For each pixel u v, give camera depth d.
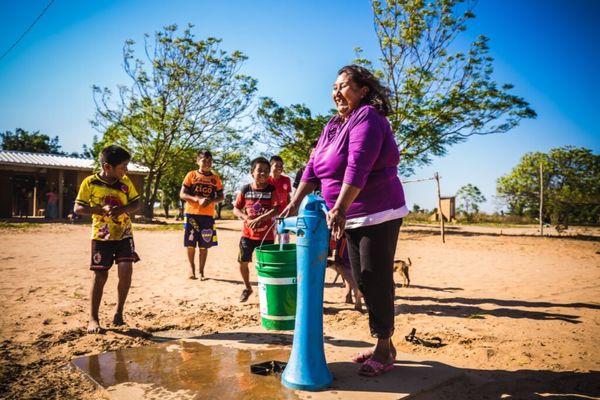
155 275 7.55
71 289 6.02
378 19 20.36
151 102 26.70
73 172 28.44
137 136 27.09
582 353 3.51
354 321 4.48
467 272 8.77
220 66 26.72
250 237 5.52
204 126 27.78
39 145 59.97
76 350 3.48
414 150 21.80
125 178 4.21
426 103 20.84
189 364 3.14
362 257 2.90
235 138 28.83
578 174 48.34
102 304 5.21
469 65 20.06
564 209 37.25
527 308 5.27
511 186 48.91
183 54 26.39
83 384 2.85
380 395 2.63
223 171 30.17
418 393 2.69
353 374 2.96
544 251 13.28
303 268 2.77
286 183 5.78
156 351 3.43
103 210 3.92
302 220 2.75
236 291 6.24
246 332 4.01
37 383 2.85
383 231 2.86
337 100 3.06
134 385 2.76
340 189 2.93
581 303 5.59
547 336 3.99
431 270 9.09
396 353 3.37
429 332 4.10
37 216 28.94
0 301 5.22
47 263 8.52
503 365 3.25
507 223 38.50
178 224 23.64
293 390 2.69
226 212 42.66
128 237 4.18
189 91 26.70
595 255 12.23
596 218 36.31
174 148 28.33
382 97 3.03
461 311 5.10
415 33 19.92
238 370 3.02
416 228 26.91
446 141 21.58
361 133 2.70
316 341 2.77
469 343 3.77
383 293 2.88
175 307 5.12
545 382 2.94
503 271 8.93
